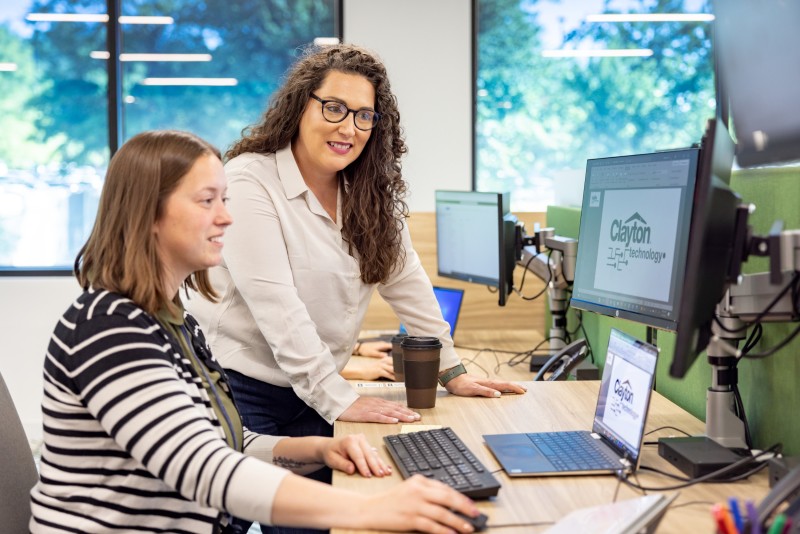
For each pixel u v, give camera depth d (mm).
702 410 1776
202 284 1519
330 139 1894
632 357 1478
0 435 1346
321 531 1899
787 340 1342
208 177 1316
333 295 1986
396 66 4918
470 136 4969
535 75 5027
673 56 4992
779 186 1485
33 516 1268
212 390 1407
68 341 1212
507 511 1221
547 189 5094
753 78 1617
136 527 1245
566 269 2607
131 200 1268
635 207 1677
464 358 2941
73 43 4918
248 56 5020
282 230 1905
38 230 4969
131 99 5000
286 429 2020
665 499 1107
